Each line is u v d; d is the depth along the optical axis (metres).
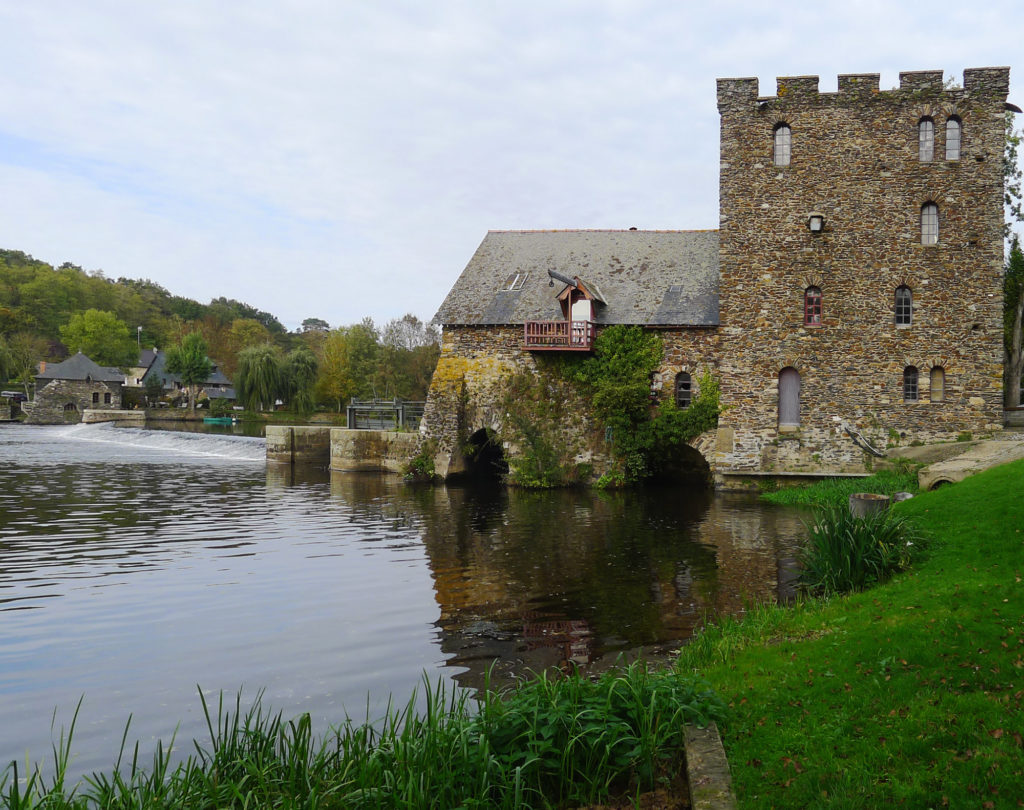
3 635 11.41
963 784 5.20
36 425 74.75
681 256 30.98
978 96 24.66
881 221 25.41
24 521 21.66
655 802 5.91
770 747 6.17
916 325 25.16
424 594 13.51
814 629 9.20
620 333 28.17
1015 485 13.08
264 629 11.63
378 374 67.62
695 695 7.04
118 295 135.12
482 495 26.88
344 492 27.95
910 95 25.16
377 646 10.76
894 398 25.33
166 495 27.20
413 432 33.69
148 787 5.99
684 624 11.38
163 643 11.02
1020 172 30.75
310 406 72.12
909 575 10.67
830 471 25.75
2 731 8.20
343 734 7.82
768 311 26.39
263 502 25.44
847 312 25.70
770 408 26.38
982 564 10.34
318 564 16.02
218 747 6.75
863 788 5.30
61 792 5.74
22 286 117.38
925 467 21.86
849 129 25.62
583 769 6.25
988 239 24.62
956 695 6.47
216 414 74.31
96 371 82.44
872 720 6.31
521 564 15.72
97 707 8.82
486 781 5.91
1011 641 7.35
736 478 26.70
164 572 15.38
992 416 24.50
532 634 11.12
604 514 22.12
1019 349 31.61
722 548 16.91
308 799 5.63
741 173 26.55
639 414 27.91
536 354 29.33
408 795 5.61
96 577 14.96
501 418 29.58
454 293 31.58
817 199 25.91
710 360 27.53
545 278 31.33
